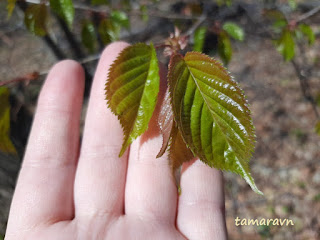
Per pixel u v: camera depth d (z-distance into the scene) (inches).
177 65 2.3
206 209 3.0
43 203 3.0
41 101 3.5
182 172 3.2
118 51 3.5
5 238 2.9
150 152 3.2
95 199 3.1
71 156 3.4
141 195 3.1
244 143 2.2
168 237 2.8
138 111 2.4
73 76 3.6
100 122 3.4
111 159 3.3
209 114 2.3
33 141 3.3
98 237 2.8
